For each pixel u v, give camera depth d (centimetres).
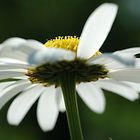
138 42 65
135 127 55
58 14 65
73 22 65
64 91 22
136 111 55
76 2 66
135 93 26
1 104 24
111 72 22
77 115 23
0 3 65
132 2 67
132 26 66
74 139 23
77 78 22
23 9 65
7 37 65
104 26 22
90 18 22
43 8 65
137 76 23
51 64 22
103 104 26
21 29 65
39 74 23
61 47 23
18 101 26
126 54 21
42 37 64
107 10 22
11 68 22
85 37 22
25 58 21
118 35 65
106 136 55
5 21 65
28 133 57
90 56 22
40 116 27
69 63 22
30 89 25
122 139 55
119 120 55
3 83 24
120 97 56
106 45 64
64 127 58
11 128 56
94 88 26
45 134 58
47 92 26
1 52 21
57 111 27
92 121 55
